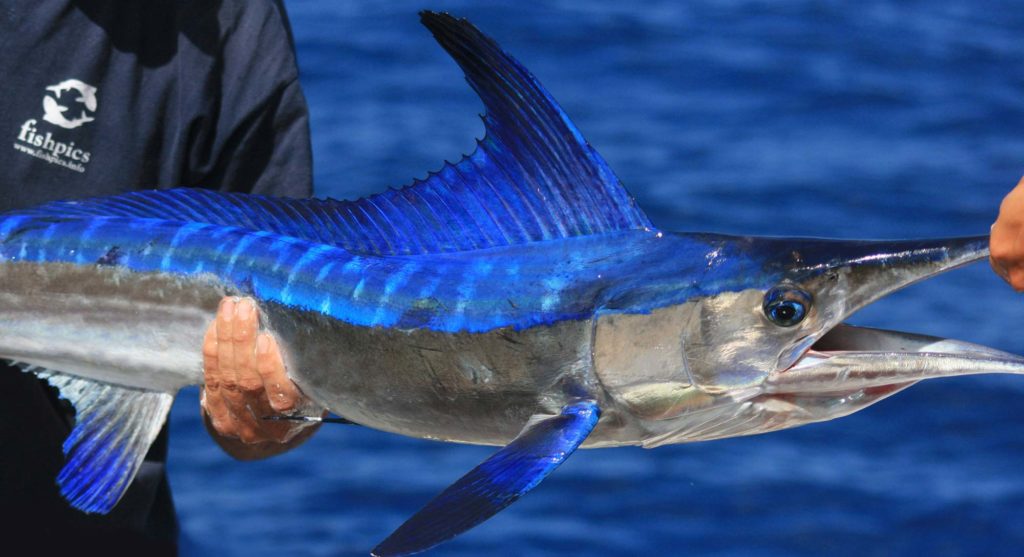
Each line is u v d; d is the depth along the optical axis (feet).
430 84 53.52
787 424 10.03
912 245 9.59
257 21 12.62
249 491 28.76
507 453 9.51
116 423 11.44
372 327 10.43
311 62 55.36
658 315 9.86
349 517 28.02
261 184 12.67
